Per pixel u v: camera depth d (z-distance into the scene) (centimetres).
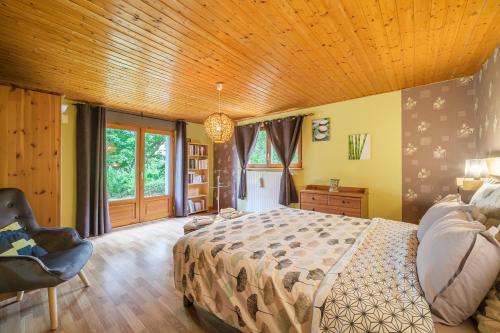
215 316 162
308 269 135
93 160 401
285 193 459
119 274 258
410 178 339
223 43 211
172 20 178
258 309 133
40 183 247
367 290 112
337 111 406
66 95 358
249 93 352
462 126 300
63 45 213
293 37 202
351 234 196
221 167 594
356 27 188
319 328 106
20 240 198
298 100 392
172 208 535
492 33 197
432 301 100
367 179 377
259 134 521
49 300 172
